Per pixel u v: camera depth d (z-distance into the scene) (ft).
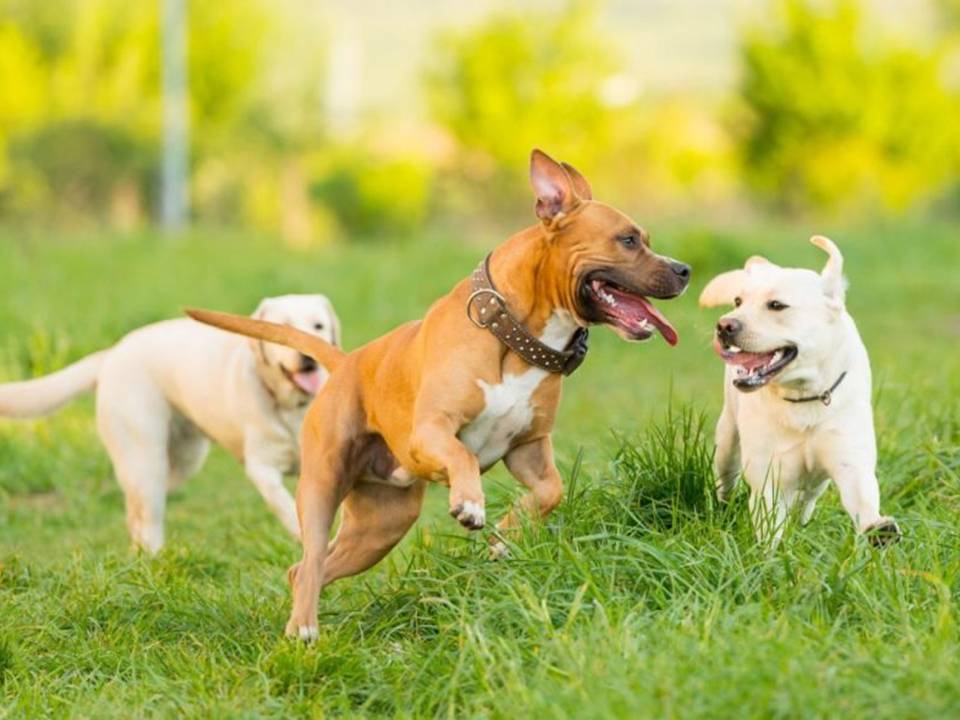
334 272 81.00
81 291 68.85
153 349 32.91
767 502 23.76
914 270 87.92
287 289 71.82
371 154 154.40
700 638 18.76
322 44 168.55
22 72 144.66
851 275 84.02
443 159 158.51
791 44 146.20
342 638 22.13
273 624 23.65
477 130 150.92
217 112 156.04
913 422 29.86
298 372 30.32
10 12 148.66
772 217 149.79
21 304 60.34
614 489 24.89
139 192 143.74
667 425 25.89
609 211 22.33
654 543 22.13
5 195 141.18
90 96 147.13
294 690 20.59
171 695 20.38
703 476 24.81
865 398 23.72
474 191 153.38
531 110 150.92
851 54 145.07
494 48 150.41
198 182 153.48
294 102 163.53
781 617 19.08
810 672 17.43
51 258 83.82
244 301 67.46
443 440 21.97
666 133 156.46
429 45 153.79
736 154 149.18
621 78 155.53
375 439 24.04
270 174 160.04
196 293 70.23
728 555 21.27
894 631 19.40
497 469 36.06
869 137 145.38
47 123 141.28
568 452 31.96
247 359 31.53
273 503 31.12
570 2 151.43
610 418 40.86
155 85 150.61
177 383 32.53
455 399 22.24
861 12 146.00
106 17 148.46
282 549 29.73
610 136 155.02
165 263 85.40
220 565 29.32
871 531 22.08
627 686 17.51
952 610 19.98
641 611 20.39
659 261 22.18
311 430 23.97
